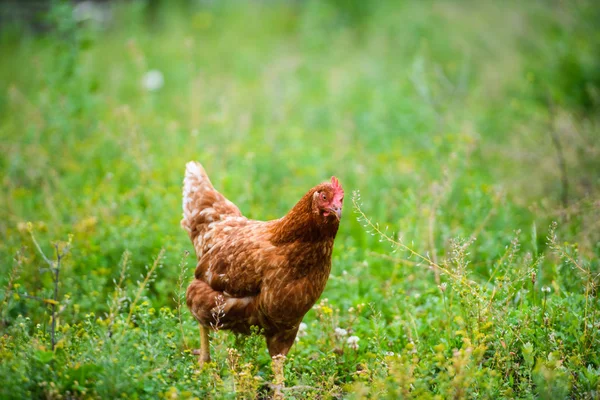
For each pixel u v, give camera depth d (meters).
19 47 15.87
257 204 8.26
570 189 7.88
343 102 12.49
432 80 11.88
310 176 9.21
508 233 7.11
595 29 11.88
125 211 7.54
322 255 4.93
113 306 4.84
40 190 8.54
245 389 4.54
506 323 4.99
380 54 14.84
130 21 16.06
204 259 5.39
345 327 5.87
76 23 9.81
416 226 7.02
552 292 5.95
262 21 19.83
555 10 12.61
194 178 5.90
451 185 7.56
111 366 4.30
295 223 4.86
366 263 6.63
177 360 5.02
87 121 9.87
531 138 9.20
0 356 4.45
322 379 4.95
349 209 8.34
